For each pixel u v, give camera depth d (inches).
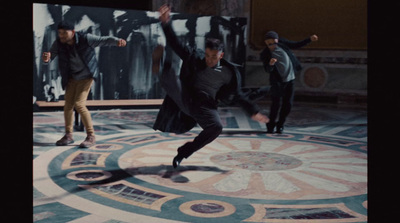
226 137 251.6
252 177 159.9
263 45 502.9
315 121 326.6
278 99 263.6
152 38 370.3
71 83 209.0
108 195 132.8
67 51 197.5
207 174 163.3
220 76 141.1
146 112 356.5
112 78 360.8
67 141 215.5
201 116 145.6
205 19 386.0
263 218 113.1
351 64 465.1
